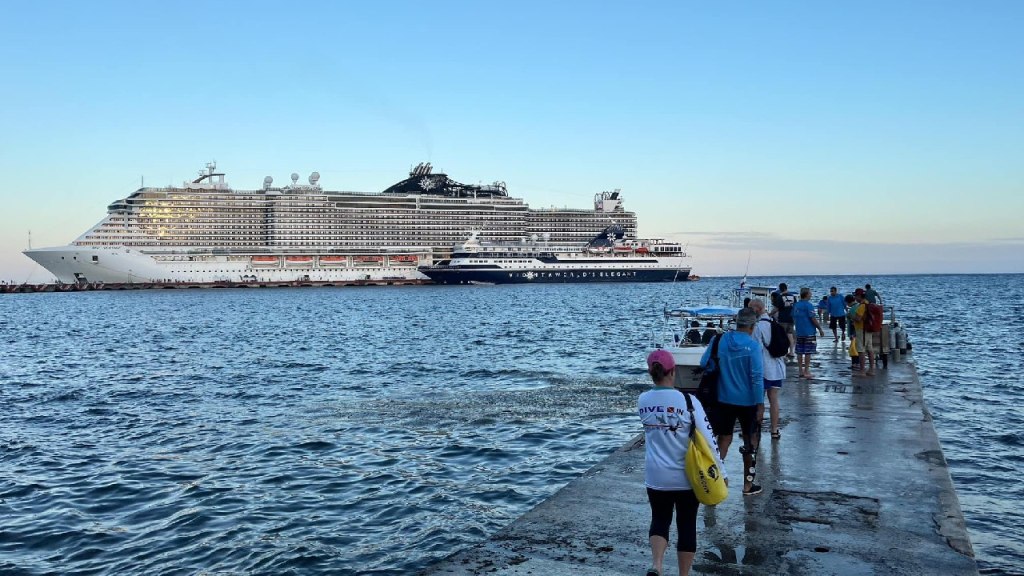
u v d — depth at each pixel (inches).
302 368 1528.1
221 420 996.6
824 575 310.0
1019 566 466.6
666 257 6875.0
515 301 4537.4
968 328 2206.0
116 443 871.1
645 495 418.6
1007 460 714.8
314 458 781.9
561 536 359.9
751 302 535.5
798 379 805.2
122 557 528.4
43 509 629.9
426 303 4424.2
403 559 518.0
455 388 1226.0
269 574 497.0
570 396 1114.7
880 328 830.5
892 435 544.7
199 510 622.5
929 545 339.3
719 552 334.3
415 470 727.1
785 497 406.6
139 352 1911.9
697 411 292.5
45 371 1547.7
